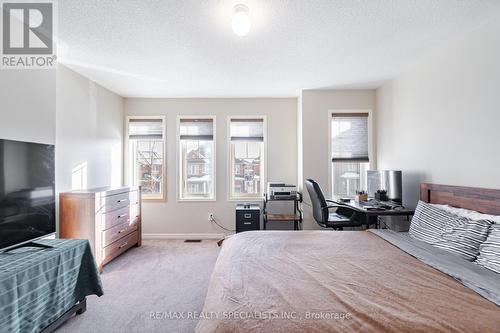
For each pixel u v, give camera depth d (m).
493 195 1.84
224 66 2.83
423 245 1.86
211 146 4.14
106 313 1.98
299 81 3.33
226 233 4.02
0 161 1.67
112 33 2.13
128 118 4.05
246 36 2.18
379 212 2.64
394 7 1.79
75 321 1.88
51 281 1.69
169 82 3.36
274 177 4.06
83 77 3.09
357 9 1.81
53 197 2.12
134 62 2.71
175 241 3.85
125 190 3.24
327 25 2.01
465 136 2.14
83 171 3.08
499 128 1.85
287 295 1.14
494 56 1.89
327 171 3.66
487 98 1.94
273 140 4.07
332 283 1.27
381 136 3.53
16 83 2.04
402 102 3.04
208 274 2.67
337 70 2.96
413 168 2.84
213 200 4.03
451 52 2.30
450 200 2.24
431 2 1.73
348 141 3.72
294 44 2.33
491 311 1.01
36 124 2.23
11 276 1.41
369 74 3.09
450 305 1.06
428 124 2.60
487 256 1.50
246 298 1.12
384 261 1.57
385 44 2.33
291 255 1.67
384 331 0.90
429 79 2.58
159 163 4.13
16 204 1.78
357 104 3.68
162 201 4.02
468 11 1.82
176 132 4.06
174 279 2.55
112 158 3.73
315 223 3.68
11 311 1.40
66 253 1.83
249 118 4.06
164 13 1.85
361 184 3.78
